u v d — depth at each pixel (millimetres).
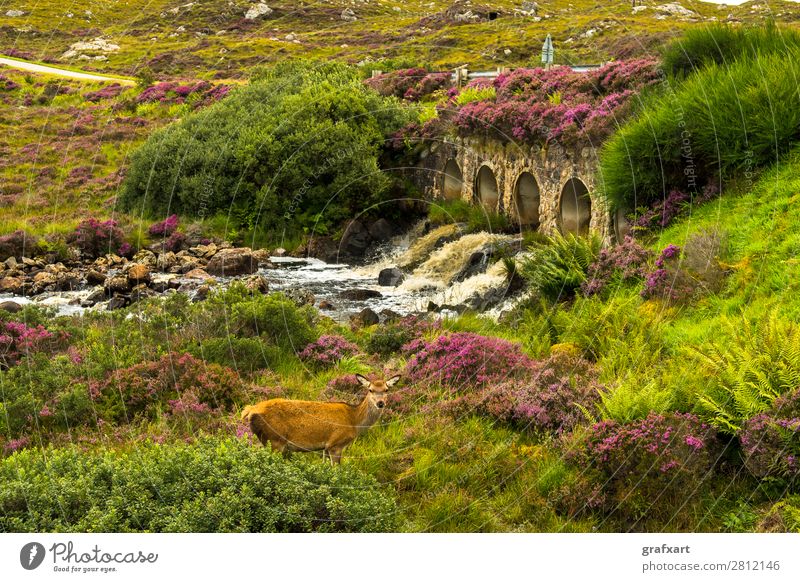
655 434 7312
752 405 7398
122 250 25375
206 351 11273
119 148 36344
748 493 6941
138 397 9602
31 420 8977
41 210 29203
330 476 6605
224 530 5797
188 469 6535
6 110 43562
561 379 9289
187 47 54656
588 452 7438
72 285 21688
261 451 6828
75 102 45781
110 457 7121
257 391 10008
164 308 13555
